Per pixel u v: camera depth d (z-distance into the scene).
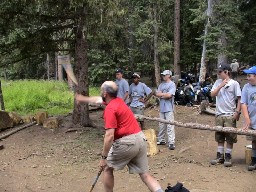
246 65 28.23
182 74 21.95
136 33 20.36
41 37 10.35
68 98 17.19
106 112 5.02
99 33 10.50
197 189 5.95
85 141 9.30
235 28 19.19
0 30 9.98
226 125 7.22
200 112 13.73
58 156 8.34
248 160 7.43
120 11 9.47
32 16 10.00
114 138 5.07
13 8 9.62
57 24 10.47
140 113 9.82
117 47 20.86
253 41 24.67
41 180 6.96
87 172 7.36
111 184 5.31
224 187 6.10
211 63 25.88
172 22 24.27
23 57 10.62
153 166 7.55
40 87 18.59
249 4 24.94
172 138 8.91
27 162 8.00
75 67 10.48
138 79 9.82
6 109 15.02
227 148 7.27
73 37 10.66
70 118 12.02
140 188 6.36
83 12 9.84
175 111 14.58
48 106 15.99
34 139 9.60
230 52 19.02
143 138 5.16
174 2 23.00
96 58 20.89
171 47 21.58
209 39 17.75
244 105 6.87
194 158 8.02
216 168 7.17
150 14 20.80
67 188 6.54
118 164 5.12
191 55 24.08
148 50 23.34
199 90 16.34
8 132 10.17
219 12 17.97
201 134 10.34
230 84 7.15
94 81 21.83
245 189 6.02
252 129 6.90
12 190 6.49
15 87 18.12
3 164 7.91
